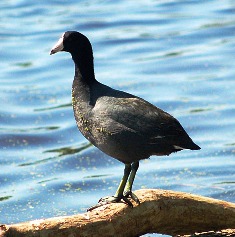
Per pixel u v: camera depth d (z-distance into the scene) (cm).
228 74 1906
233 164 1409
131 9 2562
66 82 1889
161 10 2547
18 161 1461
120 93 935
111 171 1408
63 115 1686
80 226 867
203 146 1503
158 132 891
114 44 2189
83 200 1273
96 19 2434
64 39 955
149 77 1905
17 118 1673
